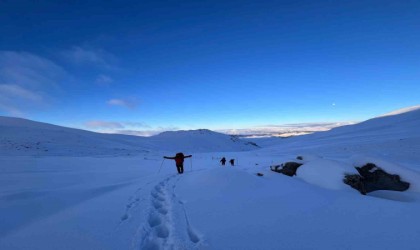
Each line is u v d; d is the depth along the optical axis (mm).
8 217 5320
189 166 22547
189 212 5656
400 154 33594
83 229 4656
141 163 22953
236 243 3877
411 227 4438
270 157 42750
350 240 3918
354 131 83062
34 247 3861
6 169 13836
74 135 62219
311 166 9453
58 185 9125
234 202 6348
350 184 7953
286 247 3695
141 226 4820
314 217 5066
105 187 8945
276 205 5973
